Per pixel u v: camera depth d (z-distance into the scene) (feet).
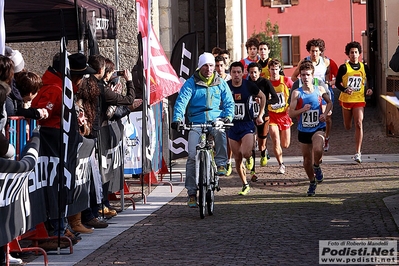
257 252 37.06
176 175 71.51
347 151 83.87
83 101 43.11
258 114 62.39
